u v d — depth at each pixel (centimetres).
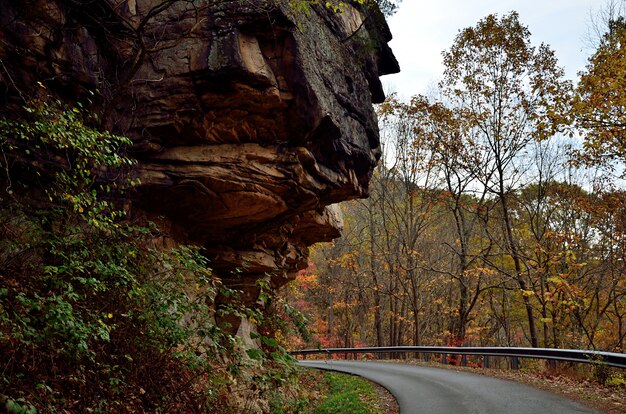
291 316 1027
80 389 667
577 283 3133
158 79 1101
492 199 3531
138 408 730
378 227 4559
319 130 1279
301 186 1265
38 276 744
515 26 2728
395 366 2172
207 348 912
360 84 1543
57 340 688
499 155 2850
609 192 2809
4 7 832
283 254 1792
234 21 1117
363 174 1602
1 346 610
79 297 701
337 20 1438
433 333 4722
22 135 758
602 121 1650
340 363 2536
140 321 831
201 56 1100
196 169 1127
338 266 4384
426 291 4178
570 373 1370
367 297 4656
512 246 2819
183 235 1302
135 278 857
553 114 1620
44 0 895
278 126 1184
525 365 2352
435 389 1296
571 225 3262
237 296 936
